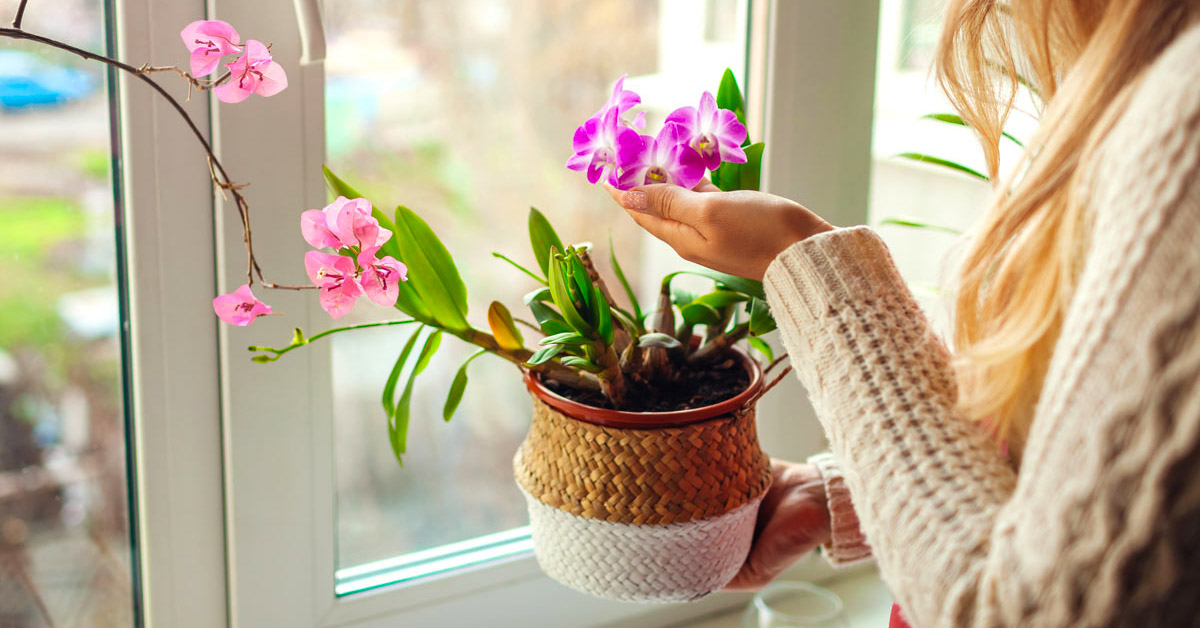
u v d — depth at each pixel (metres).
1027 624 0.83
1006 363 0.93
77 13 1.15
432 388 1.42
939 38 1.05
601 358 1.04
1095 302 0.83
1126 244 0.82
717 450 1.04
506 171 1.42
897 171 1.77
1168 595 0.80
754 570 1.17
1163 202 0.81
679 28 1.46
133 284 1.19
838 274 0.96
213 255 1.21
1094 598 0.81
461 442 1.43
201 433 1.24
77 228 1.19
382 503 1.39
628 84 1.47
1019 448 0.98
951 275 1.05
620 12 1.44
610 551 1.05
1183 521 0.80
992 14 1.06
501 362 1.45
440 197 1.38
